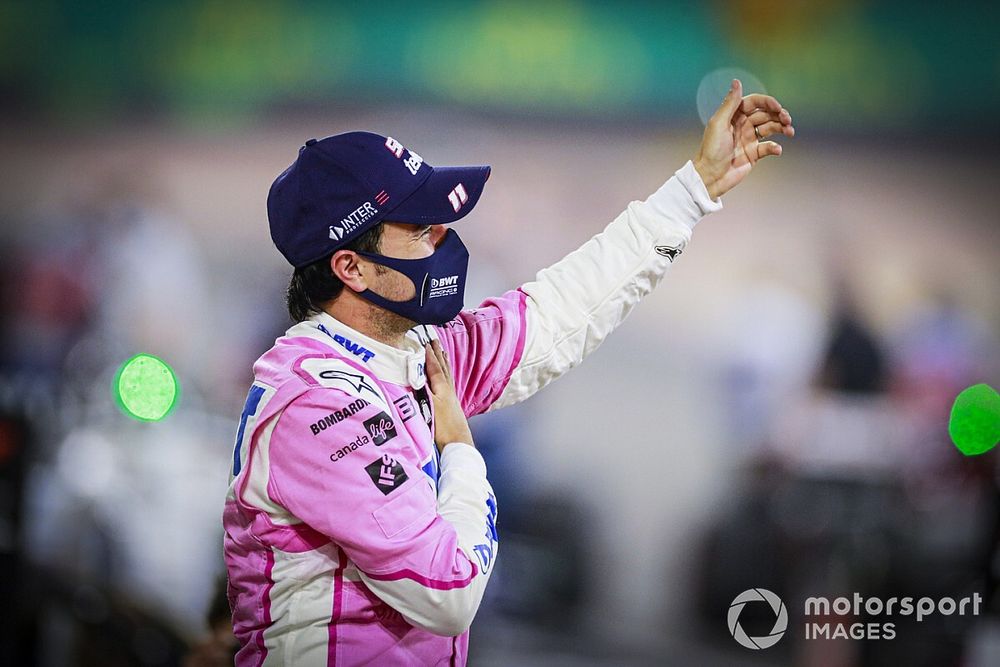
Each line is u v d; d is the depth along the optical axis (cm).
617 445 3078
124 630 1694
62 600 1712
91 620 1698
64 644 1694
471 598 764
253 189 3822
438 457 836
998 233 3766
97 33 3856
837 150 3850
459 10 3850
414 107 3866
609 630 2462
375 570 757
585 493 2777
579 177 3781
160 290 3334
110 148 3831
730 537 2420
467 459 813
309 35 3866
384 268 795
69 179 3769
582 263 943
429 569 752
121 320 3250
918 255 3734
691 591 2544
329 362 788
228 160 3856
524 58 3850
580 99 3850
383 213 784
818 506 2245
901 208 3797
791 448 2484
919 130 3850
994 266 3741
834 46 3841
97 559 1775
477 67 3859
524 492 2647
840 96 3853
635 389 3319
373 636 781
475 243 3572
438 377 842
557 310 927
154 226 3512
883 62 3841
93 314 3219
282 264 3631
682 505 2870
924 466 2245
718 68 3847
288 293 839
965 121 3847
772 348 2889
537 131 3838
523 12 3844
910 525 2114
